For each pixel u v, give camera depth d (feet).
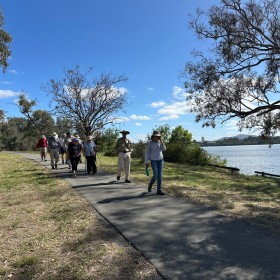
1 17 71.72
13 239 21.38
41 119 233.35
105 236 20.75
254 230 21.15
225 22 73.82
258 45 73.56
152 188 36.96
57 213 26.94
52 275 15.85
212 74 77.61
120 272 15.74
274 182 53.78
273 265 15.89
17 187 40.47
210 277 14.85
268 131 75.20
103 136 121.08
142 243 19.13
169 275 15.15
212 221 23.22
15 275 16.24
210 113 78.95
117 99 97.35
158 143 33.06
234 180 52.54
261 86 73.92
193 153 90.58
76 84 95.76
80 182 42.27
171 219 23.79
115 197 31.81
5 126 220.02
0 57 74.08
